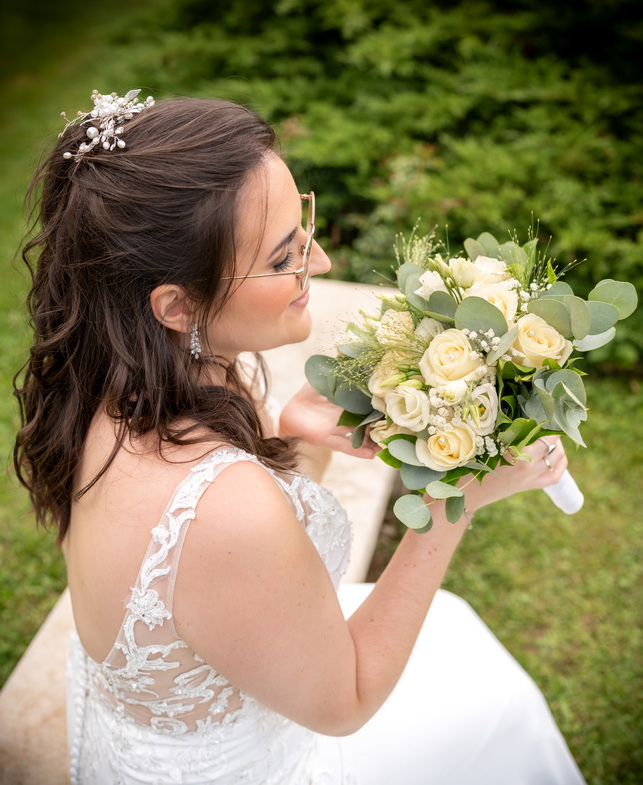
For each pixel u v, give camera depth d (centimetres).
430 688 167
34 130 627
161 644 109
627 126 440
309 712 114
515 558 299
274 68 531
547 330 114
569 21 488
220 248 106
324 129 452
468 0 530
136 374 113
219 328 117
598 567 294
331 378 136
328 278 411
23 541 309
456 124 468
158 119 110
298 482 123
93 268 111
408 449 118
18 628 279
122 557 107
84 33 834
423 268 135
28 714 196
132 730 132
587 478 329
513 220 390
